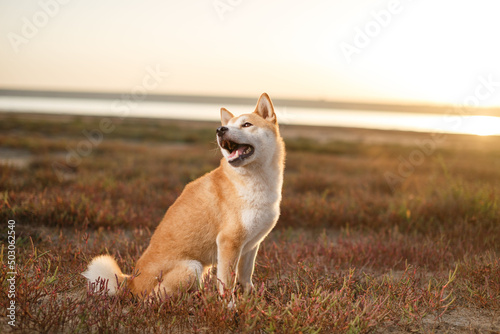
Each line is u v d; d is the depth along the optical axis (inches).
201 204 147.5
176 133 1085.1
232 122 158.9
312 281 152.3
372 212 276.7
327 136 1213.1
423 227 241.3
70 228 226.2
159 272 142.3
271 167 149.6
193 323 125.8
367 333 124.9
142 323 121.9
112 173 401.1
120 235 214.5
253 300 128.6
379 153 770.8
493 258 186.1
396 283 155.9
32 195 243.8
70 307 123.9
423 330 126.3
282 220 264.1
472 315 139.7
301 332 115.3
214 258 153.1
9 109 2134.6
